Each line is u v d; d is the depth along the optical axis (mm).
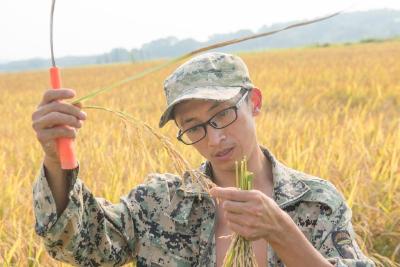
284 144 8789
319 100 18750
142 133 2430
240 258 2477
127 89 27188
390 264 5469
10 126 15742
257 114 2756
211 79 2623
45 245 2670
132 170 6746
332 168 7004
